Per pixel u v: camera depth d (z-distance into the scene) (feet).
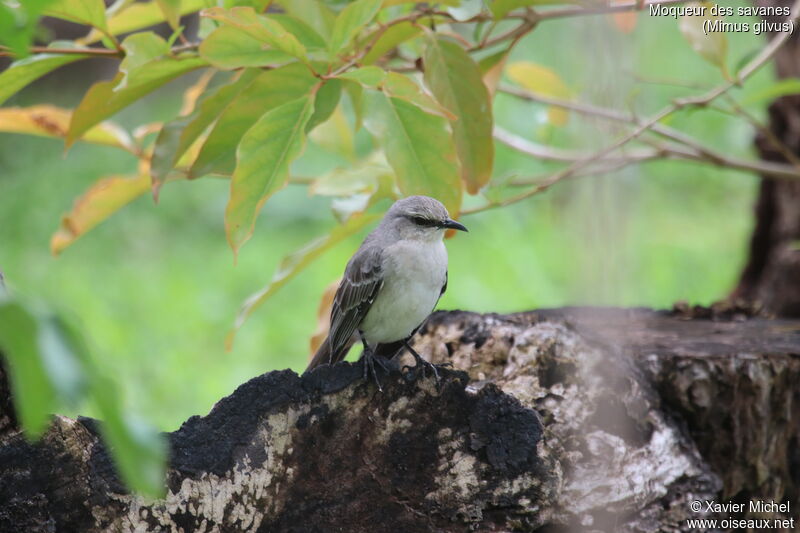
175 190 81.71
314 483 22.75
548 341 27.37
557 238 64.95
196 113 27.17
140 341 59.82
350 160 35.68
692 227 72.02
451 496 23.16
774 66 46.26
